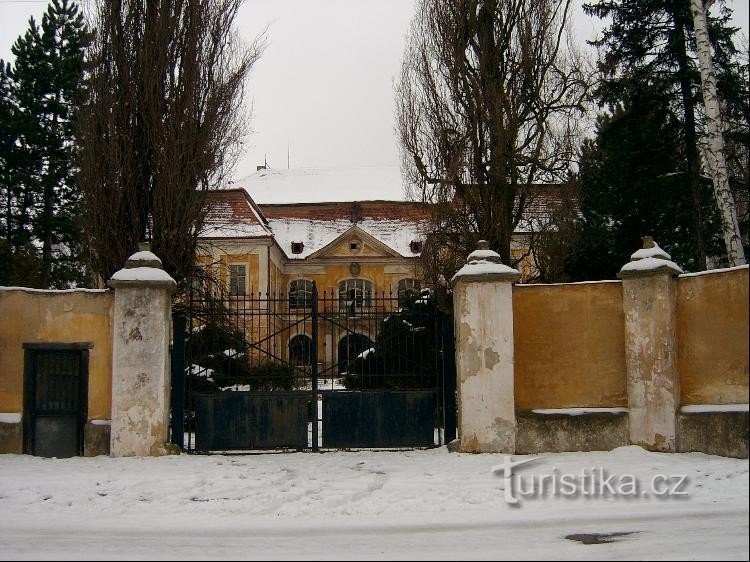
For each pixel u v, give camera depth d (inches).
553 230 788.6
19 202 1362.0
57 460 513.0
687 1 911.0
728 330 491.8
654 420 508.1
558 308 545.6
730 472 429.1
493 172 741.3
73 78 1343.5
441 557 284.8
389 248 1916.8
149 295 531.8
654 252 525.0
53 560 285.7
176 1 679.7
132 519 362.9
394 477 447.5
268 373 614.5
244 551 299.3
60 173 1337.4
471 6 767.1
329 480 442.6
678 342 513.7
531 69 754.2
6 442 529.7
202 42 683.4
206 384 597.0
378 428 551.5
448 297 761.0
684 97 919.7
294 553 294.7
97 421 533.0
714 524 331.3
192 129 668.7
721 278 497.4
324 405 554.3
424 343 645.9
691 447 496.4
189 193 666.2
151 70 665.0
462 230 761.6
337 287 1926.7
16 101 1375.5
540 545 302.8
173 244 656.4
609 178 948.0
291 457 526.0
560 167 776.9
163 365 529.7
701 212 899.4
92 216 653.9
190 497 403.9
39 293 545.3
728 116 919.7
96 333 542.3
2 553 298.7
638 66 948.0
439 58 783.7
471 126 757.9
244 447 544.7
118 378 525.7
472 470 461.1
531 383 540.1
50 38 1411.2
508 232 748.0
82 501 396.8
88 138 658.2
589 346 538.6
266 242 1690.5
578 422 523.5
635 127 949.2
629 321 525.7
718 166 737.0
